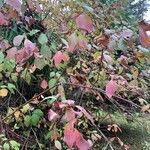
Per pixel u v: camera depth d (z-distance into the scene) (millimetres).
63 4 2725
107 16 2525
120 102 2889
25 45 1673
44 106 2344
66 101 1253
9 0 1243
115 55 2385
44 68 2615
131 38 1512
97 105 3236
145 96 2531
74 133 1146
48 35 2576
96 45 2371
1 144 1933
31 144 2443
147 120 3932
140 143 3633
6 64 2016
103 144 3090
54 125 1611
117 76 2186
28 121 2057
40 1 2756
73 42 1468
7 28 2615
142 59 1588
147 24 1143
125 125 3818
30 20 2588
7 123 2164
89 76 2387
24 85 2793
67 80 2299
